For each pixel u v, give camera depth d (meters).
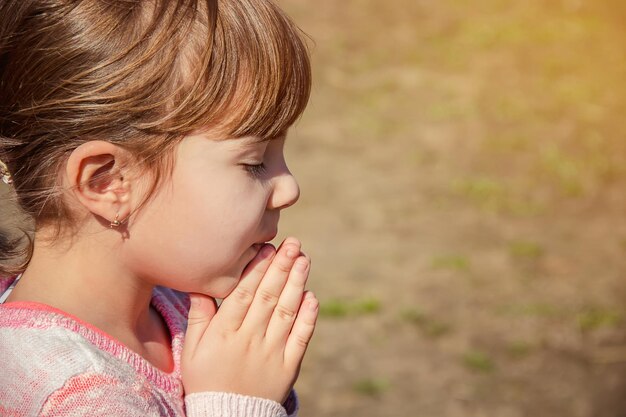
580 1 13.10
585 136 9.53
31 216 1.69
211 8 1.61
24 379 1.54
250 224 1.67
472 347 6.05
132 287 1.71
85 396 1.51
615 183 8.55
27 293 1.68
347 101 10.28
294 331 1.79
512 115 9.99
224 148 1.61
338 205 7.98
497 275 6.92
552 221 7.84
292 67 1.66
